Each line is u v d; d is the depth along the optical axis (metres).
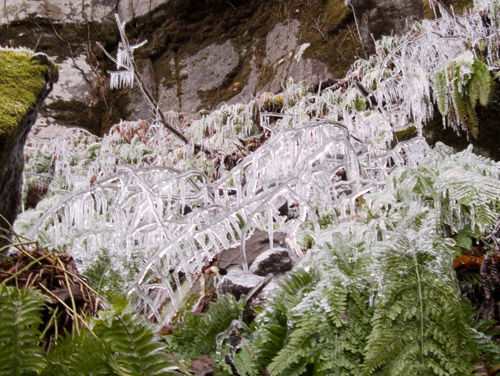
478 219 1.62
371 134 3.48
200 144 4.57
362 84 4.37
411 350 1.20
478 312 1.40
